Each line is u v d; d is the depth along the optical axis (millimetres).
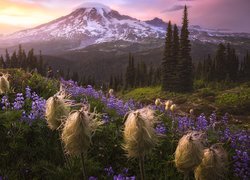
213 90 102688
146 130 4805
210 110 72875
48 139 8359
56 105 5969
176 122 11742
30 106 10406
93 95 13953
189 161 4680
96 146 8500
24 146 7953
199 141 4805
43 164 7340
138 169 7863
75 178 6914
